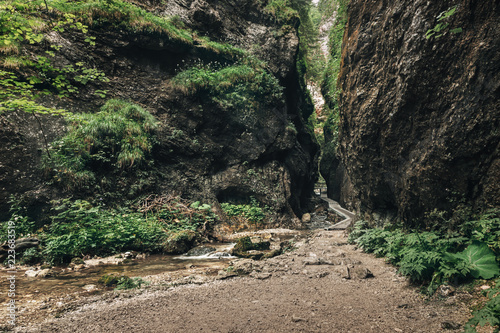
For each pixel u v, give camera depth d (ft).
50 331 10.65
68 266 23.58
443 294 11.59
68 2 40.50
